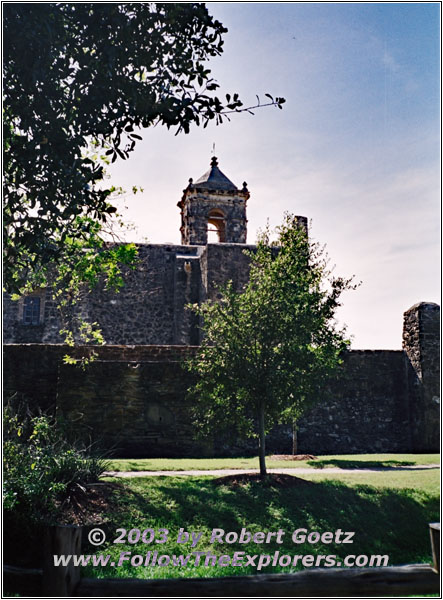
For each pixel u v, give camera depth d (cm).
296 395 1113
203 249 2412
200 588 436
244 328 1126
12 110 739
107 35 731
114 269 1376
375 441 1733
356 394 1750
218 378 1116
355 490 1010
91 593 432
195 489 981
